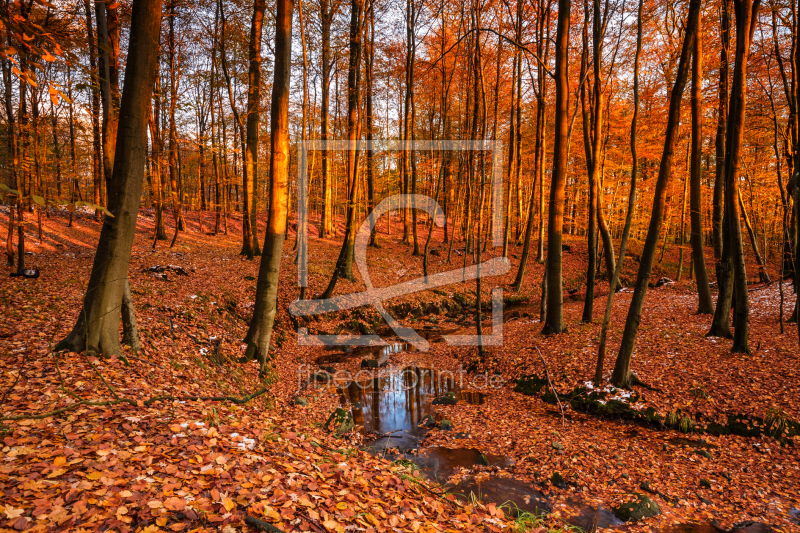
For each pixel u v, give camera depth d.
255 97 17.27
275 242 9.70
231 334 10.99
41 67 4.06
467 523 4.16
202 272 15.98
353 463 4.98
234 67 17.77
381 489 4.38
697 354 9.81
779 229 21.19
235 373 8.68
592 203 13.14
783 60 12.99
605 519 5.14
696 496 5.61
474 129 13.77
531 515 4.91
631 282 25.84
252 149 19.66
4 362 5.15
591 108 16.23
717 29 13.27
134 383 5.55
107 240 5.96
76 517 2.58
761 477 5.96
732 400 7.77
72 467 3.17
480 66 13.38
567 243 33.59
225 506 3.02
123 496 2.90
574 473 6.29
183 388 6.30
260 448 4.38
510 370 11.26
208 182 29.72
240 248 22.91
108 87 8.21
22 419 3.82
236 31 15.88
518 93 21.69
